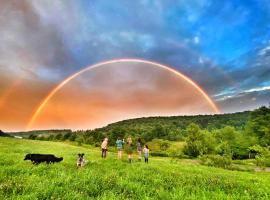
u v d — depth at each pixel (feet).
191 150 242.58
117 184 37.29
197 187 39.96
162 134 458.50
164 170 62.39
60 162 63.82
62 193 29.86
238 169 129.08
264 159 139.03
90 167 58.65
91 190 32.73
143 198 30.78
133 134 460.96
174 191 35.40
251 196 36.37
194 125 254.68
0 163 54.70
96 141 337.52
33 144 167.53
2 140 174.19
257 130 279.69
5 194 28.12
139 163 81.10
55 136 418.10
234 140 281.74
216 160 136.36
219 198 32.76
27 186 31.65
